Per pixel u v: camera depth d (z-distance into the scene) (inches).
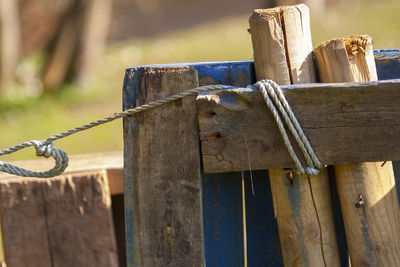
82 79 813.2
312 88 128.8
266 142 132.9
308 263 137.3
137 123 140.8
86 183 189.9
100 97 762.2
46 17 1085.1
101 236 190.7
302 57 138.7
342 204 138.1
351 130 129.3
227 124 133.3
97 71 886.4
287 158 132.9
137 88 140.9
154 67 139.7
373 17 770.2
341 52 134.5
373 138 128.7
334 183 147.6
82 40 804.6
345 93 127.7
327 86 128.1
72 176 190.4
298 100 130.0
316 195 136.6
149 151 140.4
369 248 134.6
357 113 128.4
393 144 128.0
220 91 134.5
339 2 880.9
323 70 138.7
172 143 138.9
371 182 133.9
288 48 137.6
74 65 808.9
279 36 137.0
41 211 191.3
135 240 143.5
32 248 191.9
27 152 578.6
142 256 143.3
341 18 762.8
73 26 804.0
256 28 138.5
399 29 684.1
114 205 210.4
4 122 701.9
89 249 191.3
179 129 138.5
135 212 142.7
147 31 1259.8
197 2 1449.3
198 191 138.6
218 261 150.7
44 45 1094.4
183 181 139.1
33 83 847.7
